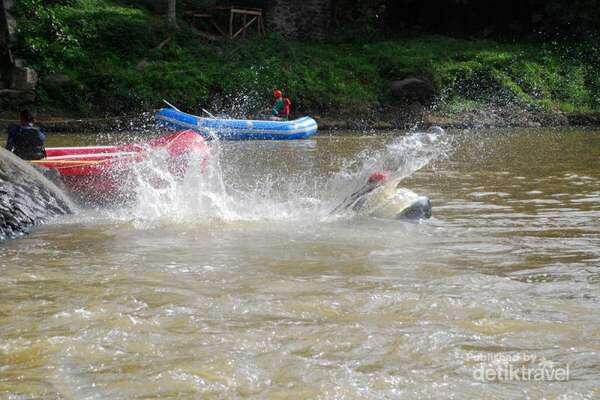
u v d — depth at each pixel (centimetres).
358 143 2842
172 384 565
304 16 4572
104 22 3916
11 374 584
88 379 575
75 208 1298
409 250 992
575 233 1100
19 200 1171
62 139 2897
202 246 1019
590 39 4603
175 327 684
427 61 4162
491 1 4909
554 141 2820
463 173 1820
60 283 828
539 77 4269
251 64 3984
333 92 3916
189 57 3959
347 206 1263
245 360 609
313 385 563
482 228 1141
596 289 804
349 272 876
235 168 1978
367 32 4678
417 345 641
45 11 3800
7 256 961
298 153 2430
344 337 658
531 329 679
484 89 4138
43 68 3575
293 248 1005
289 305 746
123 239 1067
